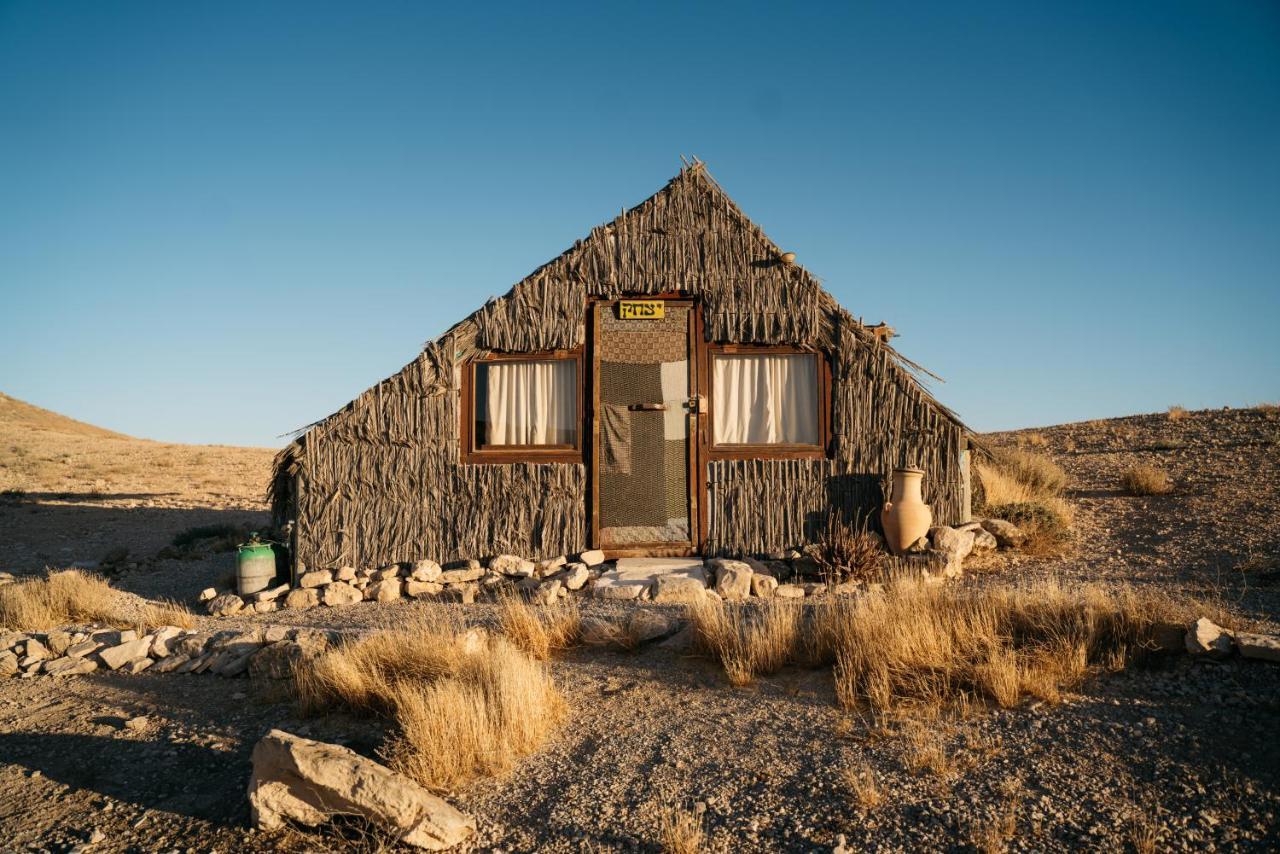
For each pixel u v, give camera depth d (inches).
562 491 452.1
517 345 461.1
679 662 301.1
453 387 459.2
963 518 445.7
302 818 200.4
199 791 227.1
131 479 1258.0
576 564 435.8
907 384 447.5
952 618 283.7
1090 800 186.1
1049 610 282.0
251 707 290.4
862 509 446.3
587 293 464.4
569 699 272.4
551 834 191.9
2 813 219.0
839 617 296.2
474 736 229.1
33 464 1454.2
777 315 455.8
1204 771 192.4
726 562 416.5
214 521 811.4
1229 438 783.7
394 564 451.5
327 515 453.7
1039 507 510.9
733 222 462.3
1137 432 933.2
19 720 291.4
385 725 260.8
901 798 193.6
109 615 425.7
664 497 458.3
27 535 726.5
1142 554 434.6
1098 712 226.4
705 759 222.4
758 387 463.8
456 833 190.7
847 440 449.7
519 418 467.5
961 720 231.8
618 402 461.1
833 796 197.2
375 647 293.7
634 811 198.2
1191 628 254.2
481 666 267.4
